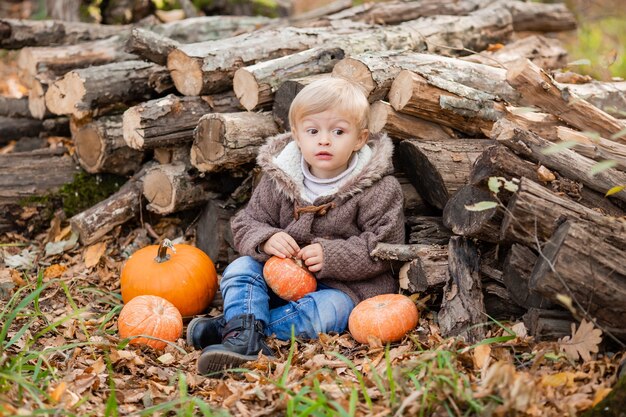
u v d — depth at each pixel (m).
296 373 3.10
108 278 4.33
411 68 3.93
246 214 3.84
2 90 6.53
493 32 5.56
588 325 2.95
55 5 6.93
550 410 2.66
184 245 4.13
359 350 3.44
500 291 3.45
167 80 4.54
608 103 4.50
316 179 3.73
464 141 3.88
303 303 3.60
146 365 3.32
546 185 3.24
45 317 3.69
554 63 5.38
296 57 4.27
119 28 5.78
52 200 4.79
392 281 3.78
